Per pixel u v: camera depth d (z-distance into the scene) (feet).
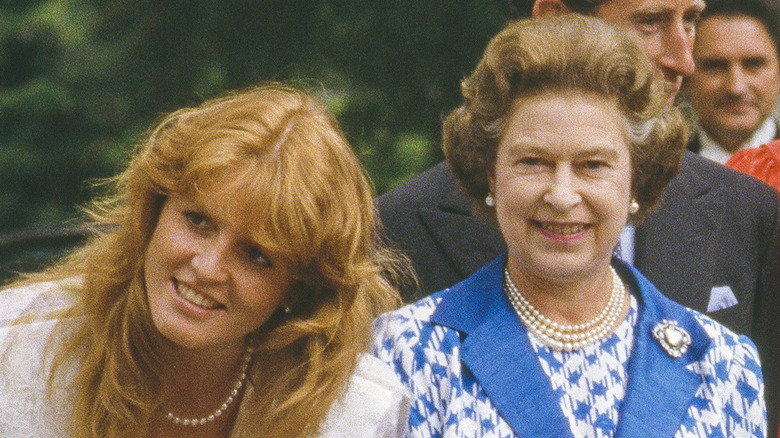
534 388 8.78
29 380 8.59
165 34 23.40
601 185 8.63
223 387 9.09
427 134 23.02
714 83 14.46
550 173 8.66
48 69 26.03
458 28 22.79
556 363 8.96
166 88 23.71
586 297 9.03
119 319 8.67
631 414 8.72
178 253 8.13
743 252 11.28
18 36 25.95
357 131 22.45
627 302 9.29
